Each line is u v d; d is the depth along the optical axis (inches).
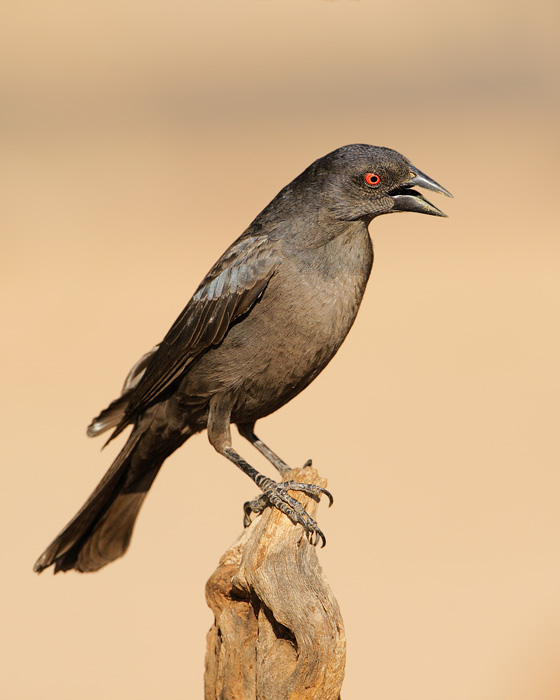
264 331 245.1
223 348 249.3
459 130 1534.2
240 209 1168.8
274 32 2237.9
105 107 1729.8
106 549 271.9
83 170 1360.7
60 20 2122.3
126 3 2274.9
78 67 1878.7
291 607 189.9
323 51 2011.6
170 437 266.5
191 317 251.1
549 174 1302.9
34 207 1177.4
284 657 193.0
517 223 1089.4
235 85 1897.1
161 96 1800.0
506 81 1846.7
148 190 1267.2
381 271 920.3
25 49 1983.3
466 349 705.6
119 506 273.7
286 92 1829.5
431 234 1059.3
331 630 188.9
